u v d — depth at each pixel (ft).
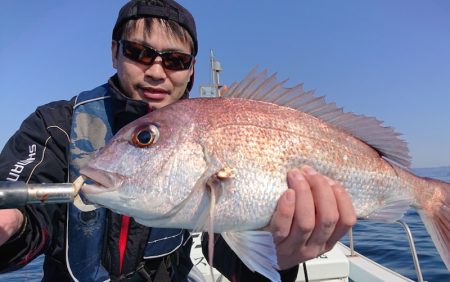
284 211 1.27
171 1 1.76
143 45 1.68
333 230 1.32
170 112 1.40
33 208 1.26
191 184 1.31
